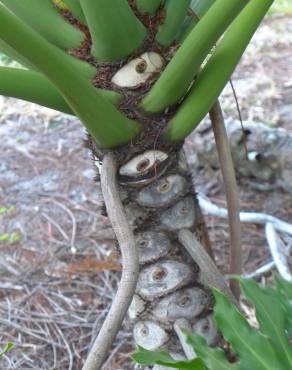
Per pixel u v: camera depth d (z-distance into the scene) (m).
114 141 0.46
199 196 1.10
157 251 0.51
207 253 0.52
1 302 0.95
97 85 0.47
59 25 0.47
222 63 0.45
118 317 0.42
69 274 0.99
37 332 0.88
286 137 1.06
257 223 1.04
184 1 0.46
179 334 0.52
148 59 0.47
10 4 0.47
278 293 0.41
